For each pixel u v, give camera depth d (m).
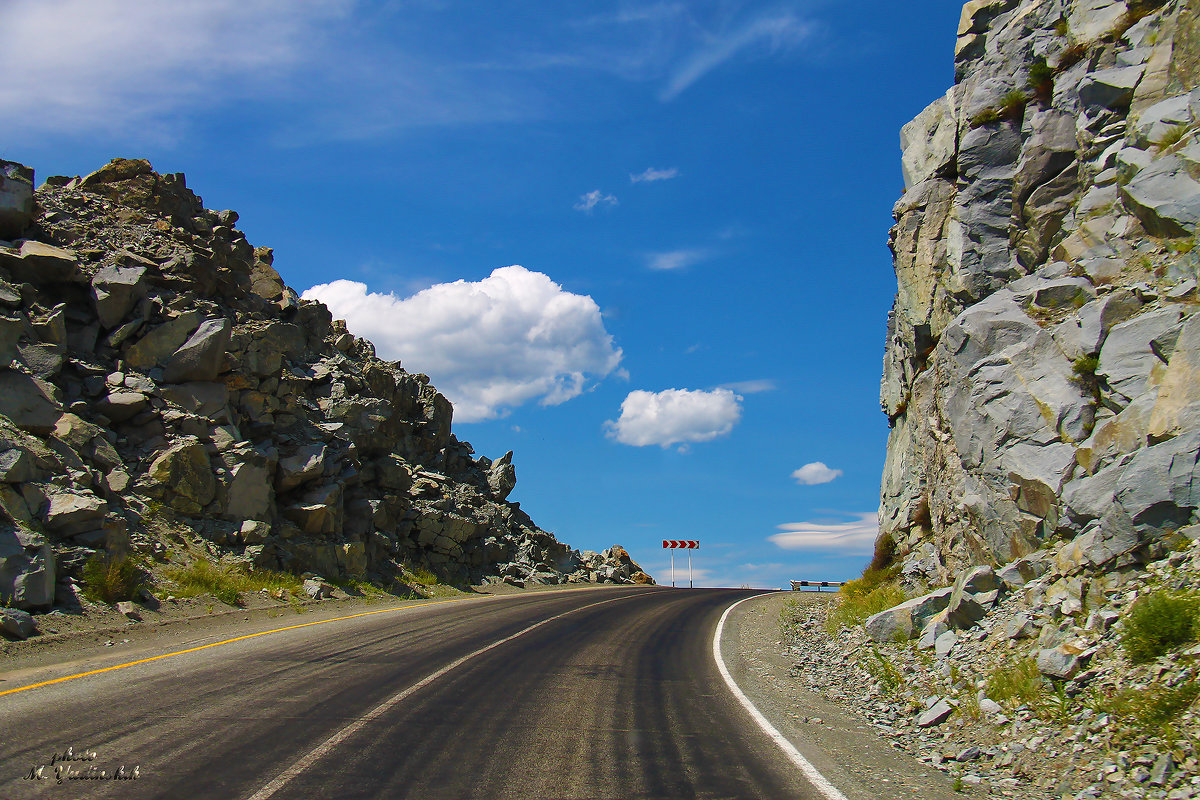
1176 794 5.89
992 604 11.98
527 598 26.02
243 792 5.64
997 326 14.80
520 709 8.95
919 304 20.03
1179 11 13.88
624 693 10.34
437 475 34.69
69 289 20.56
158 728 7.27
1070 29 17.06
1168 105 13.38
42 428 16.97
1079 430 12.38
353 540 24.81
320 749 6.82
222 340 22.06
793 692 11.38
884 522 23.44
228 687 9.27
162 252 23.86
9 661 10.65
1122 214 13.92
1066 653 8.69
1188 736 6.50
